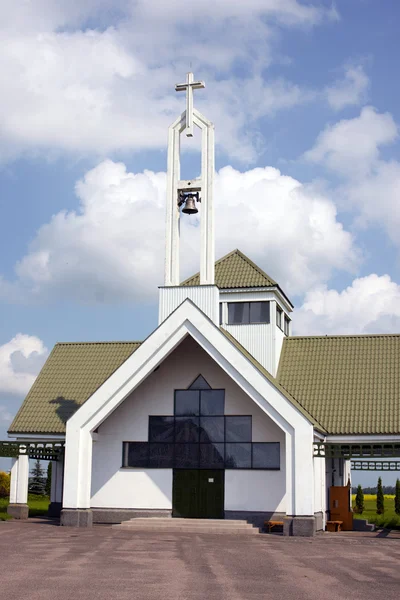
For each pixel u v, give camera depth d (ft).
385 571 51.37
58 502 109.91
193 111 98.58
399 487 160.76
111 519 94.22
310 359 109.19
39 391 113.09
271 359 106.11
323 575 48.85
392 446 89.61
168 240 96.99
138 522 88.38
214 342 88.43
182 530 85.30
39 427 107.34
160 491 93.86
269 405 85.46
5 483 175.11
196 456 93.71
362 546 69.82
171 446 94.63
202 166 97.25
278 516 89.86
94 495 95.25
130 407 96.48
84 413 90.58
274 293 107.65
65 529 83.20
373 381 103.50
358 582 46.03
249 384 86.48
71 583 42.78
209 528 84.84
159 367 96.53
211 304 93.56
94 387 112.16
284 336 115.14
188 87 99.25
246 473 91.86
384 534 93.25
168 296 94.94
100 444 96.27
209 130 97.86
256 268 110.52
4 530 79.56
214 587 42.86
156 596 39.45
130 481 94.84
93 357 117.60
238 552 61.57
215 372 94.94
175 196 97.76
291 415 84.48
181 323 89.71
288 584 44.70
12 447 97.66
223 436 93.45
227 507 91.56
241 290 107.76
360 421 98.22
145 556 56.65
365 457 84.94
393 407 99.09
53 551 58.70
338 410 100.37
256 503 90.84
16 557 54.39
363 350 108.88
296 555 60.44
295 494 82.74
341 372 105.91
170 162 98.68
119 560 53.67
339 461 115.96
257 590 42.27
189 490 93.15
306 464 82.99
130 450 95.71
